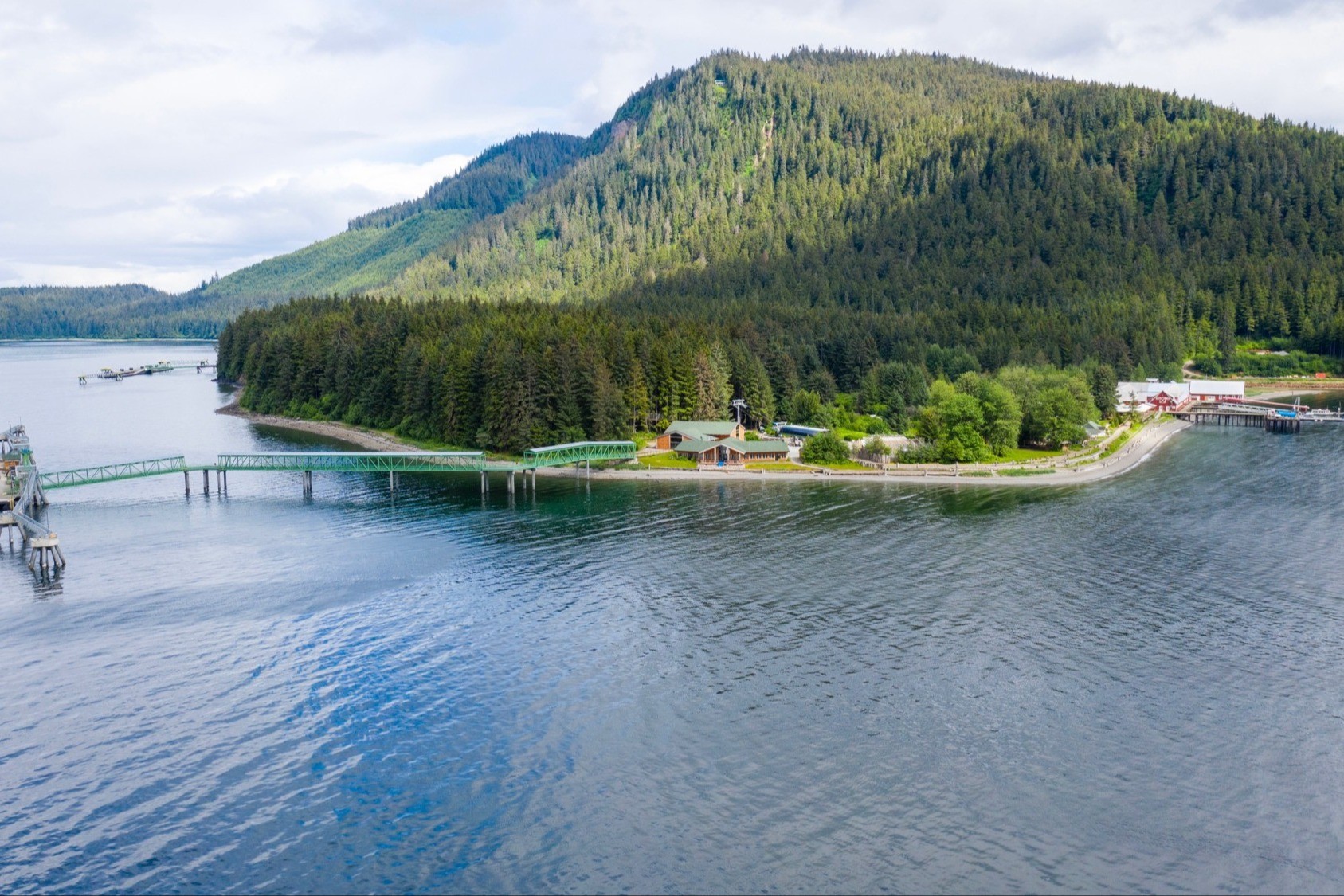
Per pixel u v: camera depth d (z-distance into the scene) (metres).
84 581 91.88
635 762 58.59
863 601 87.06
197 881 48.00
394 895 47.06
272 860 49.56
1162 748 60.38
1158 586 91.50
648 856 49.78
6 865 48.91
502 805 54.22
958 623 81.50
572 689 68.31
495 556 102.12
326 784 56.25
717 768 57.97
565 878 48.16
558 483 147.88
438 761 58.66
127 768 57.62
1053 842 51.06
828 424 188.50
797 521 119.88
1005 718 64.06
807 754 59.50
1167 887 47.75
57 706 65.00
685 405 183.75
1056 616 83.00
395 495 136.62
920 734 61.94
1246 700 66.62
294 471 157.38
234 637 77.44
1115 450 178.38
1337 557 101.31
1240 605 85.94
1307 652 74.69
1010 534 112.31
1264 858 49.94
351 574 94.50
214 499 132.38
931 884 47.66
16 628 79.12
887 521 119.81
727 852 50.09
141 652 74.19
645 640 77.38
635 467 157.62
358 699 66.62
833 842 50.94
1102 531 113.69
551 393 165.00
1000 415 171.88
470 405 174.25
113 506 127.19
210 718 63.62
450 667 72.06
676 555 102.81
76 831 51.75
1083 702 66.44
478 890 47.34
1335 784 56.38
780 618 82.69
